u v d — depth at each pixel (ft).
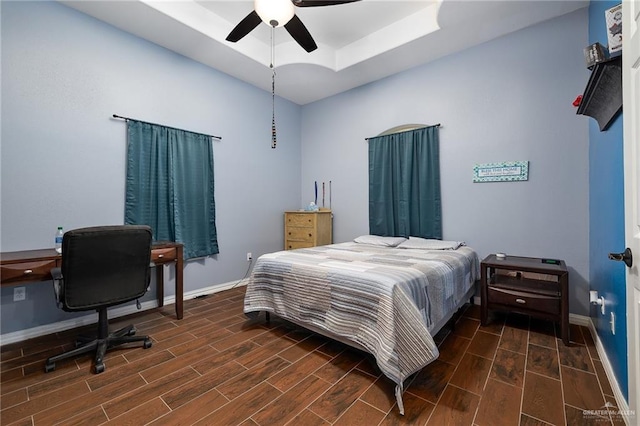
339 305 6.27
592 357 6.30
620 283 4.90
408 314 5.37
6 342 7.23
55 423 4.47
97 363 5.93
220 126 11.89
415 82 11.36
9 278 6.22
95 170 8.57
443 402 4.92
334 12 9.41
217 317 9.01
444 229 10.68
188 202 10.72
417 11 9.40
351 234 13.60
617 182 5.24
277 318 8.98
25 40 7.39
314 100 14.98
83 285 6.00
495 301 7.98
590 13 7.71
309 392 5.24
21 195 7.39
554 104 8.50
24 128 7.41
